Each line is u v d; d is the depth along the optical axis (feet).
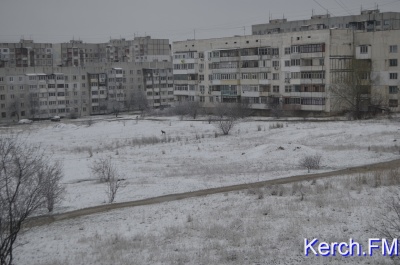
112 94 517.14
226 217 103.19
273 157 186.29
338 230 88.89
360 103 315.37
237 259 78.33
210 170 167.53
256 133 261.24
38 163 132.26
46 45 632.79
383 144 196.65
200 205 116.37
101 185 153.89
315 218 96.73
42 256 86.28
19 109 455.22
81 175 173.06
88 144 262.88
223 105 374.63
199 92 426.92
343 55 339.77
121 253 84.43
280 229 92.02
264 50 373.81
